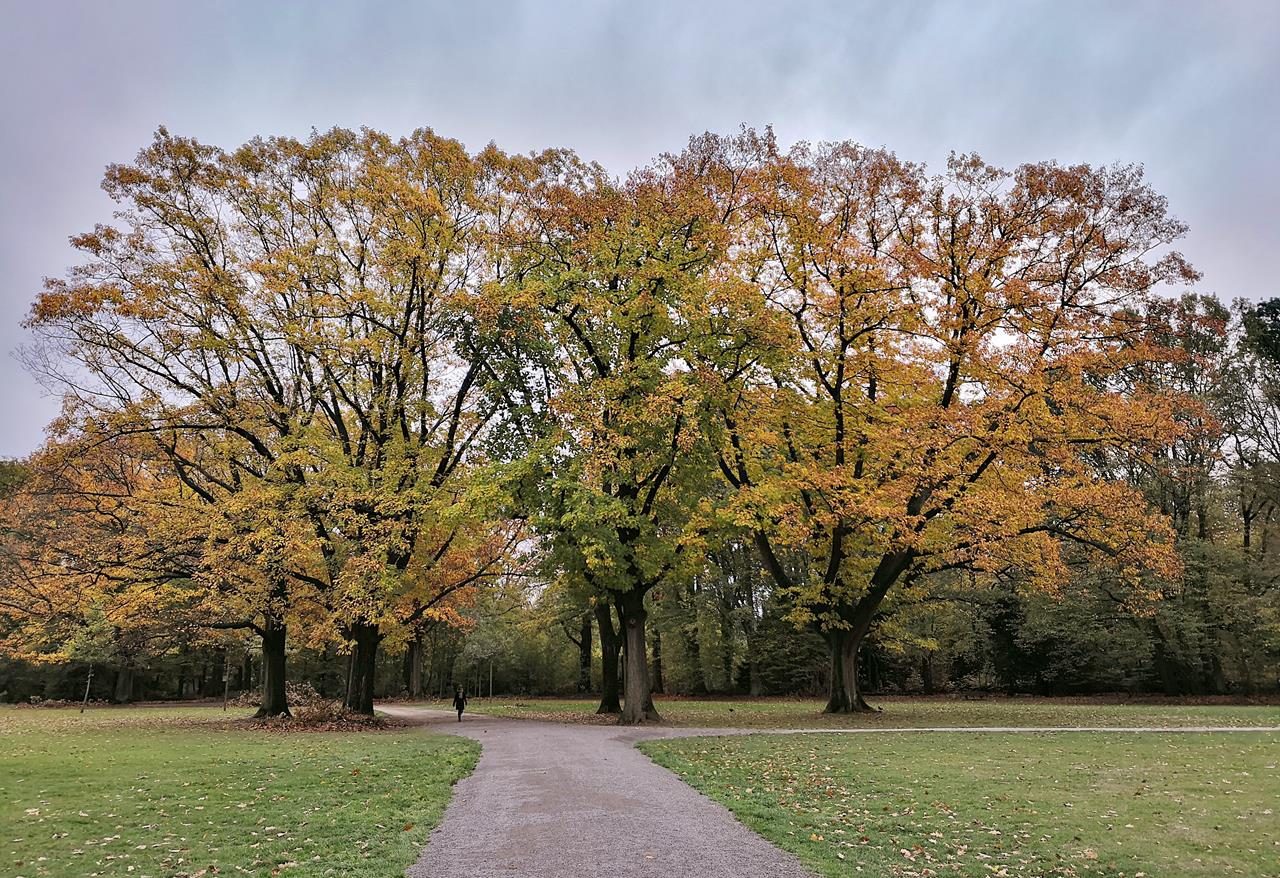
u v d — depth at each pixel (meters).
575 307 24.41
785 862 7.68
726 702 41.75
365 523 22.81
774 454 27.56
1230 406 35.53
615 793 11.51
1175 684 38.28
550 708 40.12
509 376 24.03
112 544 24.86
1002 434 22.14
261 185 27.12
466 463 27.25
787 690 48.00
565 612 49.38
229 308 25.00
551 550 26.38
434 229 25.69
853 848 8.25
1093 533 24.48
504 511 23.25
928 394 26.41
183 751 16.89
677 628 48.84
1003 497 22.11
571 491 21.86
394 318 25.80
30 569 30.97
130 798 11.14
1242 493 36.44
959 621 44.47
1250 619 34.25
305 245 25.75
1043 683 43.75
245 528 23.30
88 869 7.70
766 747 16.97
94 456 25.19
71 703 48.28
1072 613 38.50
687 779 12.68
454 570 29.20
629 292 23.20
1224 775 12.75
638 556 22.78
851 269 24.45
